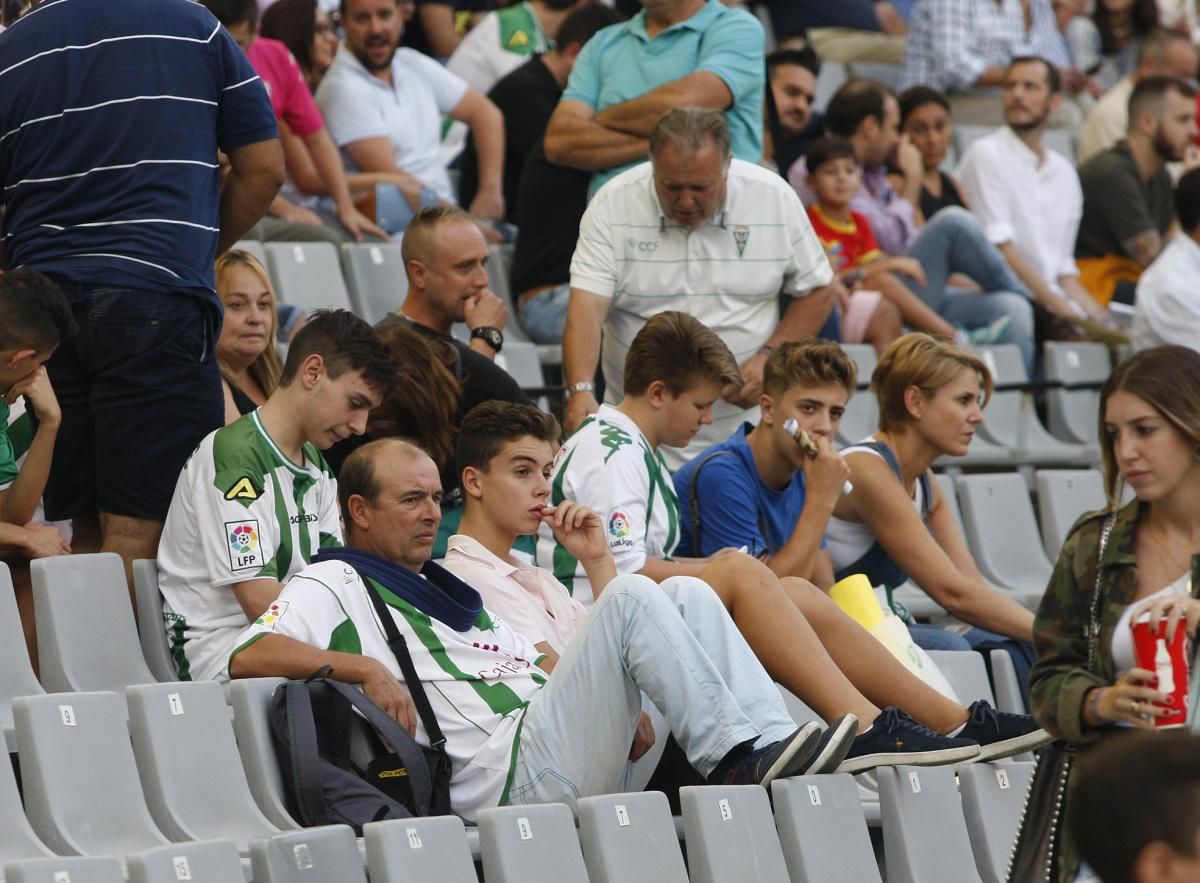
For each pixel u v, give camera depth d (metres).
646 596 14.07
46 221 15.40
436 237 18.70
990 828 16.77
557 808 13.27
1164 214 32.47
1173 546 12.52
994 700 19.16
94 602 14.41
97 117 15.34
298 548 14.90
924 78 35.28
